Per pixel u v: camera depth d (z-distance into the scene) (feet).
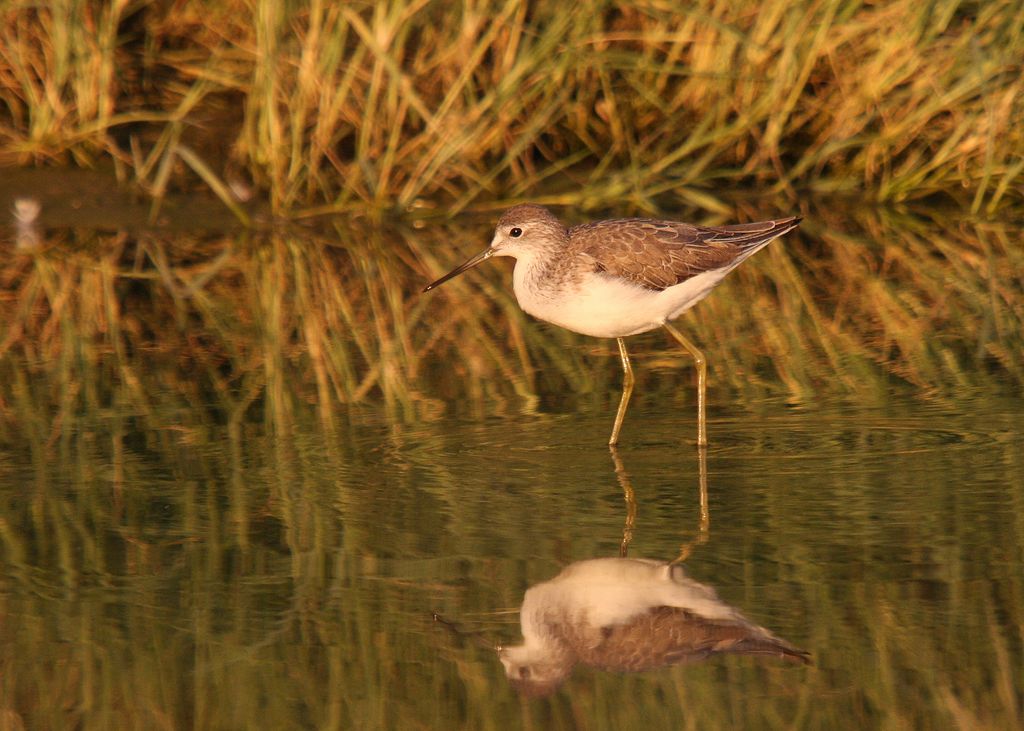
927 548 28.22
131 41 61.41
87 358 44.01
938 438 34.94
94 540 29.78
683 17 60.08
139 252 56.13
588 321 37.06
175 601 26.94
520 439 35.99
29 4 57.16
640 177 58.95
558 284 37.06
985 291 49.83
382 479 33.14
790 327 46.60
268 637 25.48
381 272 53.98
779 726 22.26
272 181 59.62
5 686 23.93
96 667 24.62
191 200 60.08
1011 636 24.64
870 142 60.75
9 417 38.22
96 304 50.03
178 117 58.70
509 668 24.26
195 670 24.45
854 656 24.20
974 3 60.13
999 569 27.20
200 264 54.80
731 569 27.61
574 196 59.67
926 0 57.41
